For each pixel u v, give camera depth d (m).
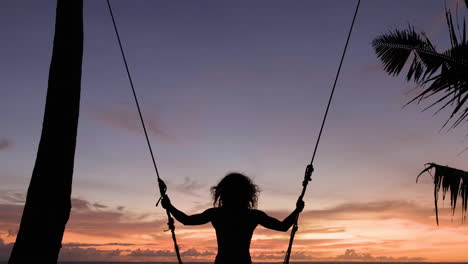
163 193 4.37
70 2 4.69
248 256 3.79
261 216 3.99
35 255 4.22
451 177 5.76
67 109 4.48
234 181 3.88
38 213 4.28
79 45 4.68
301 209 4.39
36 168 4.39
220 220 3.84
